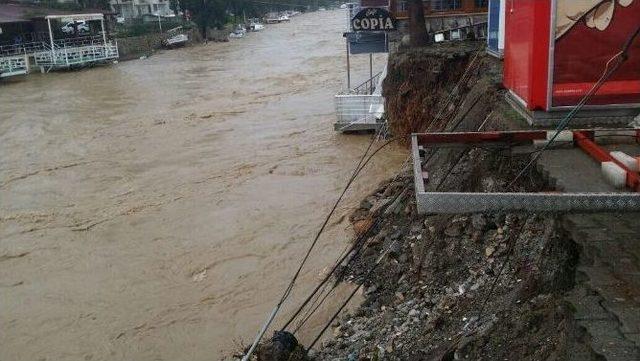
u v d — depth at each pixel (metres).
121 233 15.10
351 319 9.45
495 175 8.55
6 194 18.56
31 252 14.36
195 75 42.44
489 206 5.11
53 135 25.91
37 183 19.48
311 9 127.88
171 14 92.94
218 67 46.12
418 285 9.03
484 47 17.92
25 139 25.41
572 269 5.76
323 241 13.35
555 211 5.10
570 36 7.70
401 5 25.59
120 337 10.73
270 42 64.31
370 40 24.50
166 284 12.43
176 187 18.25
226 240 14.11
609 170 5.71
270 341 8.59
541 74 7.93
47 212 16.86
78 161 21.73
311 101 30.14
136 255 13.83
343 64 42.53
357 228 13.29
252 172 19.05
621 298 4.53
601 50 7.71
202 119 27.52
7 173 20.70
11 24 49.38
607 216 5.60
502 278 7.32
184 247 14.00
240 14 88.19
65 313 11.65
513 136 6.99
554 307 5.61
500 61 14.60
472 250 8.41
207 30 70.50
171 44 61.94
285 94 32.69
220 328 10.64
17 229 15.72
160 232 14.98
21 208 17.28
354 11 28.73
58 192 18.53
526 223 7.60
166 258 13.54
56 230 15.53
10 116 30.08
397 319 8.47
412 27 21.83
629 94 7.86
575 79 7.88
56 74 45.91
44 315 11.62
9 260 14.02
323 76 37.88
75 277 13.04
